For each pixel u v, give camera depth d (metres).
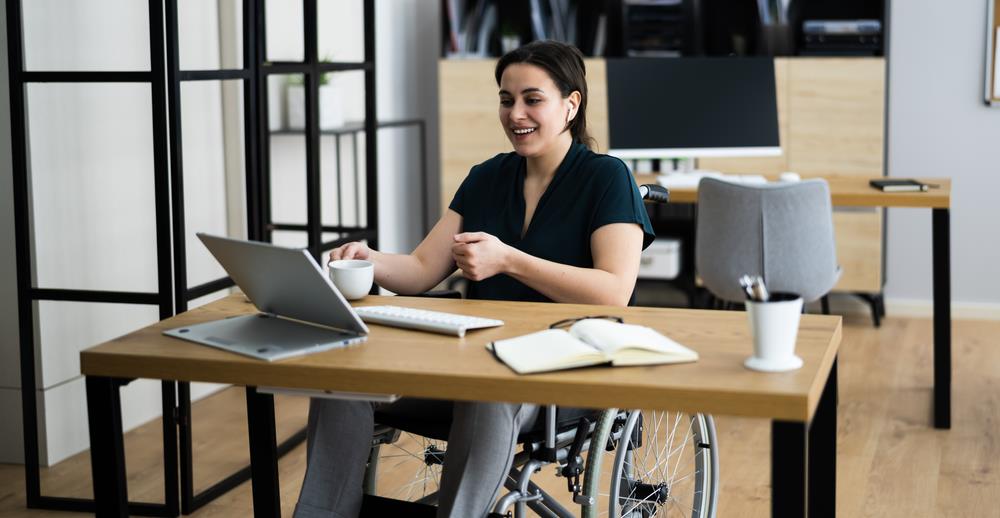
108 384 1.96
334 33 5.02
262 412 2.21
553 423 2.12
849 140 5.29
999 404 4.06
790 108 5.33
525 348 1.85
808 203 3.80
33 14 3.33
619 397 1.71
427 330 2.03
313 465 2.24
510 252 2.30
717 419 3.94
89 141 3.58
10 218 3.38
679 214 5.54
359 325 1.98
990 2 5.29
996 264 5.47
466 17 5.86
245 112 3.32
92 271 3.63
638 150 4.58
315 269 1.91
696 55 5.59
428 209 6.20
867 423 3.84
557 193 2.48
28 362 3.13
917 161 5.49
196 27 4.08
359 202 5.35
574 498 2.22
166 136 2.98
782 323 1.76
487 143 5.67
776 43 5.57
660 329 2.03
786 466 1.67
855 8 5.50
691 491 2.83
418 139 6.07
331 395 1.86
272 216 4.57
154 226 3.91
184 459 3.10
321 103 4.69
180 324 2.13
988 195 5.43
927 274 5.55
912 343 4.98
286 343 1.94
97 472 2.00
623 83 4.59
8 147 3.35
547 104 2.45
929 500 3.14
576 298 2.33
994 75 5.33
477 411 2.04
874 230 5.23
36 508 3.16
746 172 5.42
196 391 4.18
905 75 5.44
